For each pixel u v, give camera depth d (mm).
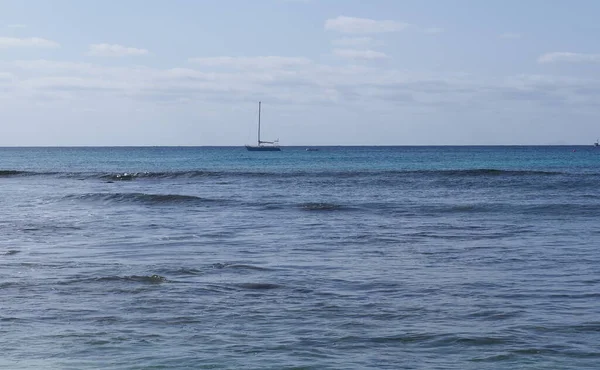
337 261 19812
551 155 147625
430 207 37000
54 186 58375
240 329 12367
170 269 18234
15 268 18531
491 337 11820
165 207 39094
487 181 56031
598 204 36656
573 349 11125
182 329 12375
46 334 12055
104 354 10930
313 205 37812
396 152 195500
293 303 14375
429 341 11633
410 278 17094
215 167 95438
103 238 25406
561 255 20703
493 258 20266
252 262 19656
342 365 10398
